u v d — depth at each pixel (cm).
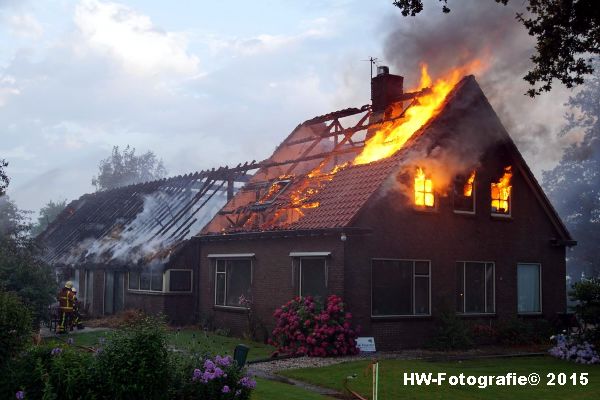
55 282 2108
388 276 1884
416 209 1953
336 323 1730
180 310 2381
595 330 1772
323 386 1309
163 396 856
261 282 2061
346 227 1777
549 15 1588
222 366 941
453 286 2009
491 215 2134
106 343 891
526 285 2217
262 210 2194
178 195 2798
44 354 885
